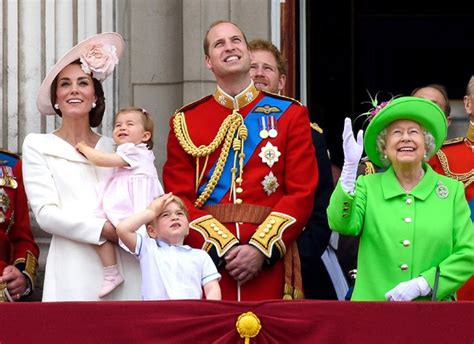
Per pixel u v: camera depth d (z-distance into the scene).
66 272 34.09
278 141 34.91
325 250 36.66
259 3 41.53
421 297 32.53
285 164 34.84
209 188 34.81
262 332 31.11
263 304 31.17
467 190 36.38
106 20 40.72
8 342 31.02
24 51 40.16
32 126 39.94
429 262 32.84
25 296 36.84
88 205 34.41
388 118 33.28
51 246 34.41
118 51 36.00
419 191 33.19
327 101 45.62
